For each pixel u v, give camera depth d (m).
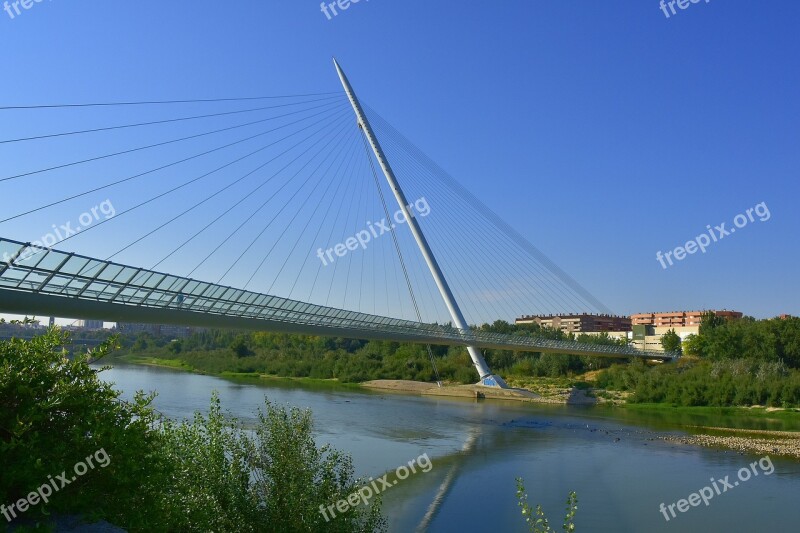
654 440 55.12
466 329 87.31
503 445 50.41
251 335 145.50
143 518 10.91
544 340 100.69
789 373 91.50
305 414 18.23
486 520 28.94
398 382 107.31
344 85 95.19
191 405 60.62
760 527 29.11
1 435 9.86
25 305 28.78
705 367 98.94
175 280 36.59
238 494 16.03
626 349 120.94
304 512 15.98
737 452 49.12
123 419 11.08
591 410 83.00
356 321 61.09
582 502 32.66
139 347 147.88
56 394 10.06
